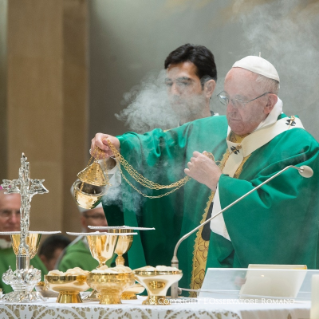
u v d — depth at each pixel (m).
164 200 15.83
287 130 14.61
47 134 26.33
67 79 26.00
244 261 13.95
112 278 9.13
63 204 26.28
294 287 9.93
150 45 23.09
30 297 10.45
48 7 26.34
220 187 14.14
